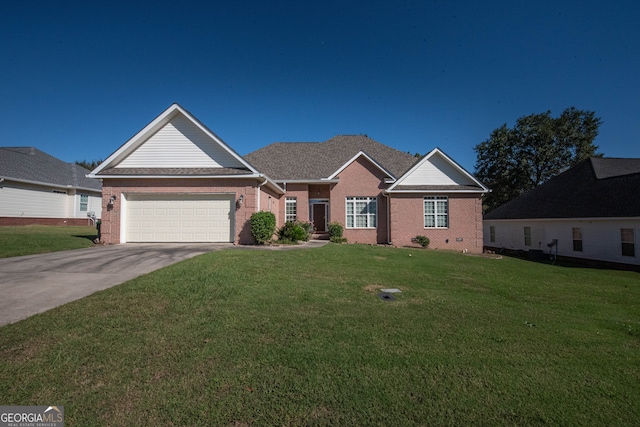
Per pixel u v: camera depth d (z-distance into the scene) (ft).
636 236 52.85
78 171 100.48
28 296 19.58
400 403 10.50
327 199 69.97
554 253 68.28
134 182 47.39
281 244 48.88
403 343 14.99
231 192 47.44
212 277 23.89
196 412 9.79
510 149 134.92
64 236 52.95
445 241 63.67
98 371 11.71
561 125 125.08
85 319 16.03
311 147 81.00
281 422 9.52
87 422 9.30
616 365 13.78
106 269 27.30
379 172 66.44
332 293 22.95
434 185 65.16
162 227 47.93
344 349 14.07
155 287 21.26
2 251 35.27
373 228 66.03
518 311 21.72
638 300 28.48
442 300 23.08
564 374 12.77
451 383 11.78
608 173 69.97
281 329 15.97
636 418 10.16
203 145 49.75
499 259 53.47
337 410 10.09
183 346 13.73
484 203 146.72
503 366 13.20
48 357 12.44
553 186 78.59
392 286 26.58
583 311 23.54
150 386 10.93
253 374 11.84
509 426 9.61
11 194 73.82
